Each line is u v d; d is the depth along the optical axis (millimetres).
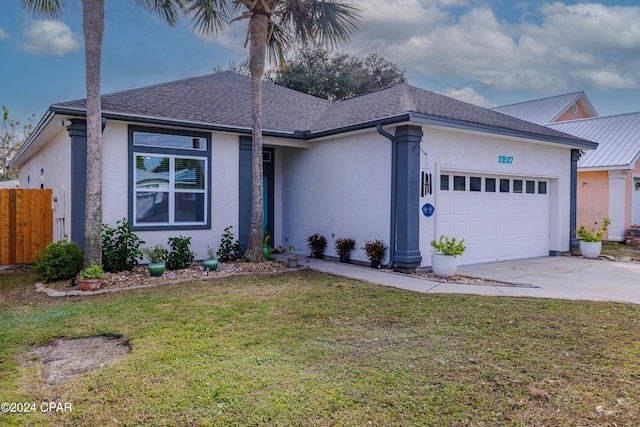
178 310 5855
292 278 8359
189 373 3762
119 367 3910
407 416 3062
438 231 9562
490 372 3805
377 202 9680
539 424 2973
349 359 4109
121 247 8570
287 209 12758
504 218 11172
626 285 7867
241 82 14484
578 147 12203
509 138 10539
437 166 9391
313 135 10984
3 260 10805
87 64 7559
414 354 4238
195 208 10133
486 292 7133
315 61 28234
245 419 3016
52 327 5145
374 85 29469
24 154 14305
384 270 9219
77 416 3080
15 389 3537
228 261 10109
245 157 10797
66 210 9281
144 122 9164
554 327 5141
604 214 16359
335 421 2996
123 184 9188
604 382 3615
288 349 4367
